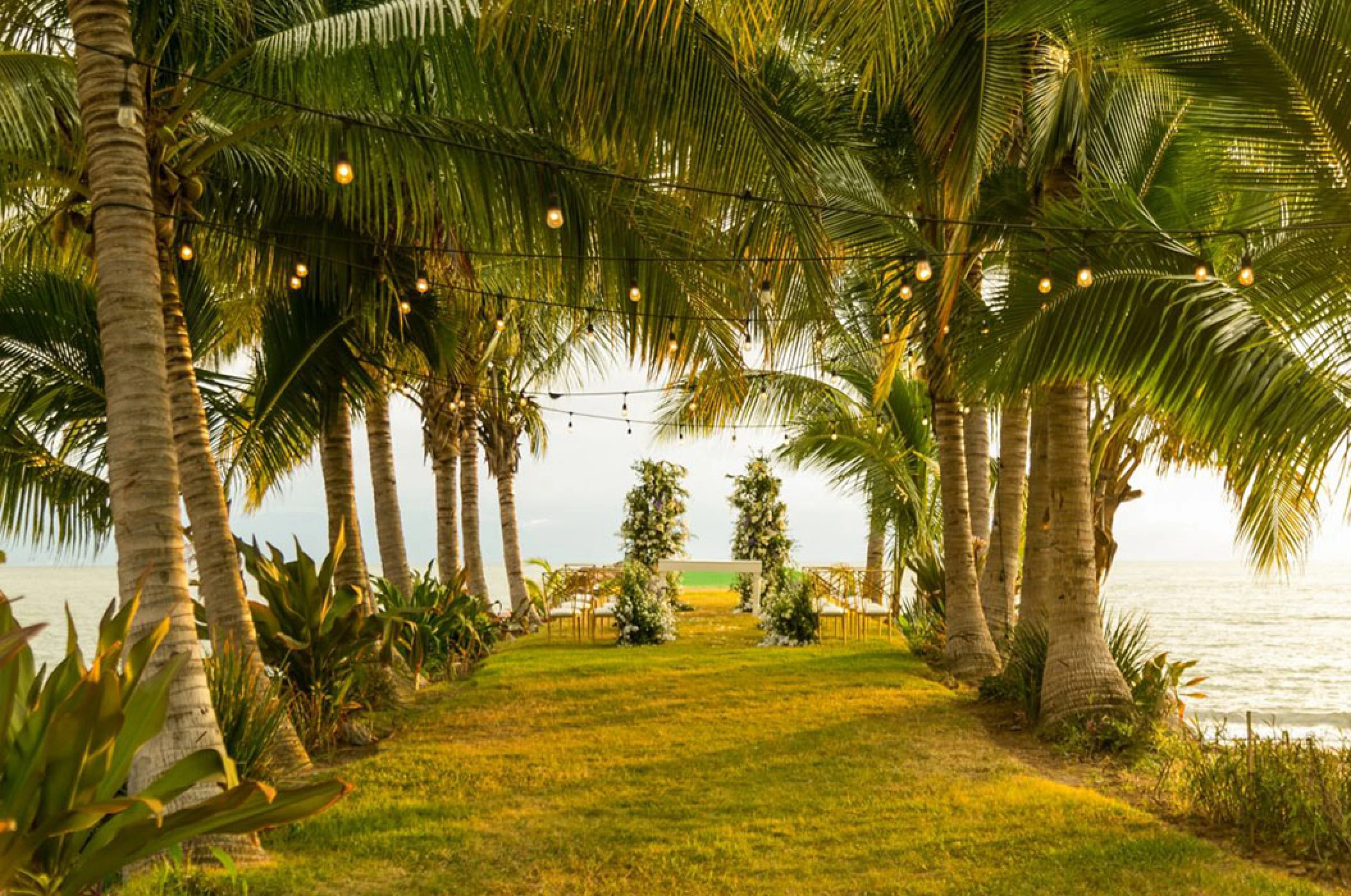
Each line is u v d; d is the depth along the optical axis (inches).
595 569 596.7
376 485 443.5
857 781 228.4
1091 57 259.1
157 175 232.7
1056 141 306.0
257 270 305.1
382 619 295.7
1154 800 217.9
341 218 306.7
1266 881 161.2
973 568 411.8
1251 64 209.2
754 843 184.7
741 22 200.7
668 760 249.8
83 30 184.5
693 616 734.5
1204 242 264.4
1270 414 208.5
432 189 244.8
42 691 136.6
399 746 272.1
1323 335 211.8
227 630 240.1
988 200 342.3
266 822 126.3
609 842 185.2
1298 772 192.5
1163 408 233.6
